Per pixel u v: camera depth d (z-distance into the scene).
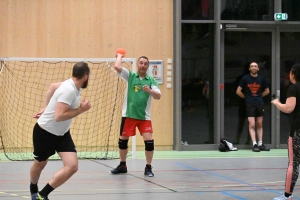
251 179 9.67
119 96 13.29
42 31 13.12
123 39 13.41
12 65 12.97
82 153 13.02
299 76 7.56
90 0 13.27
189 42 13.70
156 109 13.58
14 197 7.91
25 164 11.30
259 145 13.85
